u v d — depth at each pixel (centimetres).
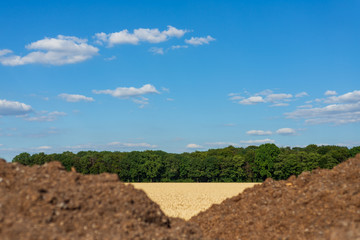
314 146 12244
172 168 10550
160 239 1111
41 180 1268
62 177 1330
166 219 1331
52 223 1045
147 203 1305
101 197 1235
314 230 1279
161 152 11950
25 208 1070
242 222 1577
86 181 1348
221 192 5488
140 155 10519
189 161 10681
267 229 1432
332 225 1263
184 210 3044
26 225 980
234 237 1471
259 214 1596
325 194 1488
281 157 9750
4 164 1337
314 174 1880
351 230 1034
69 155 10550
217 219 1712
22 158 10031
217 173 10569
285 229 1386
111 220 1130
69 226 1052
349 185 1508
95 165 9925
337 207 1369
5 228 948
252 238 1403
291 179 1938
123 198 1252
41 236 944
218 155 12212
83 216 1116
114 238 1021
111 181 1387
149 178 10375
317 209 1416
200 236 1287
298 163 9569
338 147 11288
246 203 1789
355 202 1339
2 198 1102
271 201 1703
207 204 3606
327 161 9631
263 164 9831
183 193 5234
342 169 1770
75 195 1195
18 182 1224
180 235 1218
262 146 9988
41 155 10056
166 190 5991
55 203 1125
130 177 10319
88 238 1005
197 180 10806
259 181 10431
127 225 1113
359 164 1767
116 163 10231
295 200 1576
